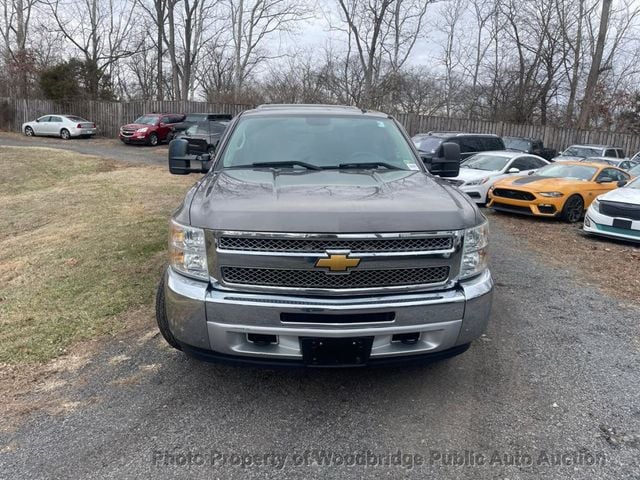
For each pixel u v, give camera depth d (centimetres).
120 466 269
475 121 2898
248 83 3875
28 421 310
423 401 337
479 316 312
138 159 2128
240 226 288
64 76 3569
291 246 287
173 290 303
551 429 308
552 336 452
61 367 380
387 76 3309
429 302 296
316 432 301
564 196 1082
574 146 2262
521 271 674
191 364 383
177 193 1227
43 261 659
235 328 292
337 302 288
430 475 266
